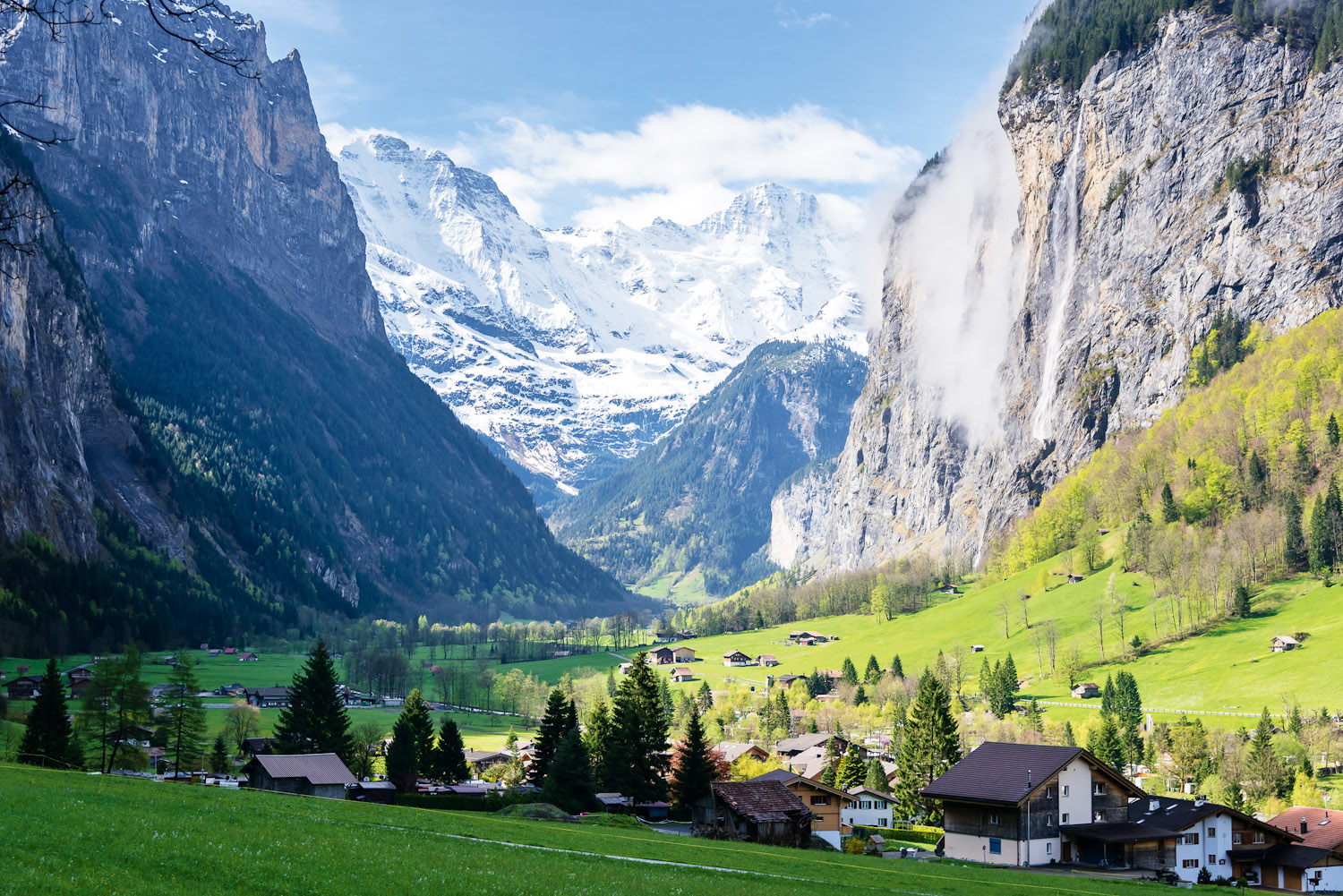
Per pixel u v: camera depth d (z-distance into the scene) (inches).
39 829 1812.3
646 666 5753.0
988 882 2910.9
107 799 2272.4
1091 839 3767.2
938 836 4881.9
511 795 5182.1
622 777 5418.3
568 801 5019.7
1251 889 3631.9
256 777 5009.8
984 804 3745.1
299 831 2208.4
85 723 5497.1
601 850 2751.0
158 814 2154.3
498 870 2050.9
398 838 2331.4
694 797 5226.4
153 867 1699.1
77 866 1637.6
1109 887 3038.9
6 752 5128.0
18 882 1499.8
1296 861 4057.6
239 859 1793.8
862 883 2640.3
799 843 4077.3
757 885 2304.4
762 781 4286.4
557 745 5885.8
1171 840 3909.9
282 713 5821.9
